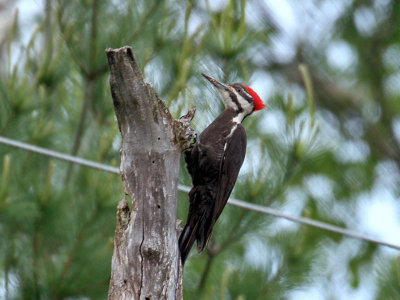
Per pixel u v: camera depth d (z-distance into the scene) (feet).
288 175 38.01
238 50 40.40
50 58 39.65
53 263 36.17
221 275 37.96
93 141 41.45
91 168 38.75
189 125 26.02
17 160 38.63
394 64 64.85
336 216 59.11
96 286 35.88
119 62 24.64
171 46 41.60
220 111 40.78
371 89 66.80
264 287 37.40
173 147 25.76
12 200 35.70
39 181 38.14
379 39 64.18
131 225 25.54
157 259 25.50
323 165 59.82
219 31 40.27
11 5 56.85
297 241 39.42
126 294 25.41
